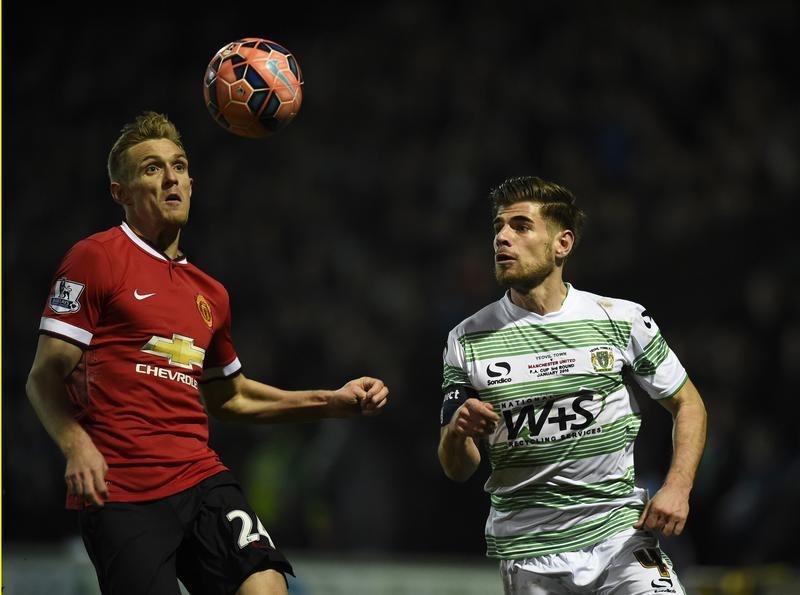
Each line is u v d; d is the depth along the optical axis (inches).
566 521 625.6
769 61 2076.8
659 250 1715.1
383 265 2060.8
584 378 629.3
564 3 2308.1
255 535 588.1
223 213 2272.4
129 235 603.2
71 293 574.6
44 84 2596.0
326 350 1937.7
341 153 2289.6
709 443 1330.0
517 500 632.4
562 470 625.6
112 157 614.9
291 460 1501.0
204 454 601.3
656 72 2119.8
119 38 2637.8
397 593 1091.3
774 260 1549.0
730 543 1189.1
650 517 597.3
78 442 546.0
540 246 637.9
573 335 636.7
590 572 617.3
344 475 1427.2
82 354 577.3
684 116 2064.5
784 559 1128.2
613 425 630.5
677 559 1174.3
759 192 1824.6
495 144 2124.8
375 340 1879.9
